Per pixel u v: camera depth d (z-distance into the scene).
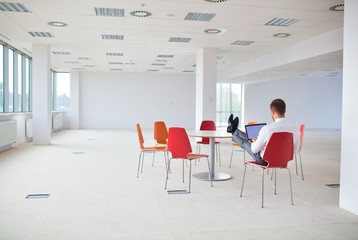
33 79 11.11
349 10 4.19
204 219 3.93
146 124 20.14
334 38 8.83
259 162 4.71
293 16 7.60
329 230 3.61
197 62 12.23
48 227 3.60
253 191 5.27
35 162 7.74
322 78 21.98
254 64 14.22
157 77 20.14
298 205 4.52
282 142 4.37
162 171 6.80
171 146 5.27
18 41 10.66
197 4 6.79
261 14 7.46
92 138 13.60
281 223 3.82
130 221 3.82
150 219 3.90
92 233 3.45
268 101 22.03
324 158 8.81
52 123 16.16
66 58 14.44
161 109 20.25
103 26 8.65
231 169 7.12
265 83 21.95
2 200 4.62
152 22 8.23
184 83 20.42
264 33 9.30
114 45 11.30
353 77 4.14
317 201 4.73
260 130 4.59
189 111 20.52
